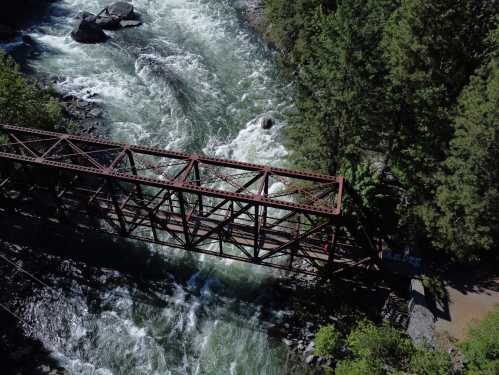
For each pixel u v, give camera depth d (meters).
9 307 30.64
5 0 57.22
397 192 37.66
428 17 31.56
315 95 35.00
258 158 42.84
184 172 28.30
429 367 25.61
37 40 53.16
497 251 34.62
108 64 50.81
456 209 30.88
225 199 27.47
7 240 34.03
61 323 30.58
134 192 31.69
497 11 34.97
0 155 28.23
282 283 33.50
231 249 35.81
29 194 33.00
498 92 26.80
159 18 59.16
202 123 45.59
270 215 37.75
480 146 28.03
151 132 44.12
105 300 32.09
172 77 49.81
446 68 33.78
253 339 30.75
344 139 34.47
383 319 30.59
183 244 31.44
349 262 31.48
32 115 37.03
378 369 26.44
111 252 34.66
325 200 34.72
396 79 32.81
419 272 32.78
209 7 61.56
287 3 51.69
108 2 61.41
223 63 52.91
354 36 30.52
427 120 32.97
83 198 32.62
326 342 28.67
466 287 32.59
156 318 31.62
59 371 28.30
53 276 32.72
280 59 51.09
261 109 47.69
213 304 32.53
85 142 30.16
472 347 25.89
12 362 28.11
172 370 29.38
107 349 29.84
